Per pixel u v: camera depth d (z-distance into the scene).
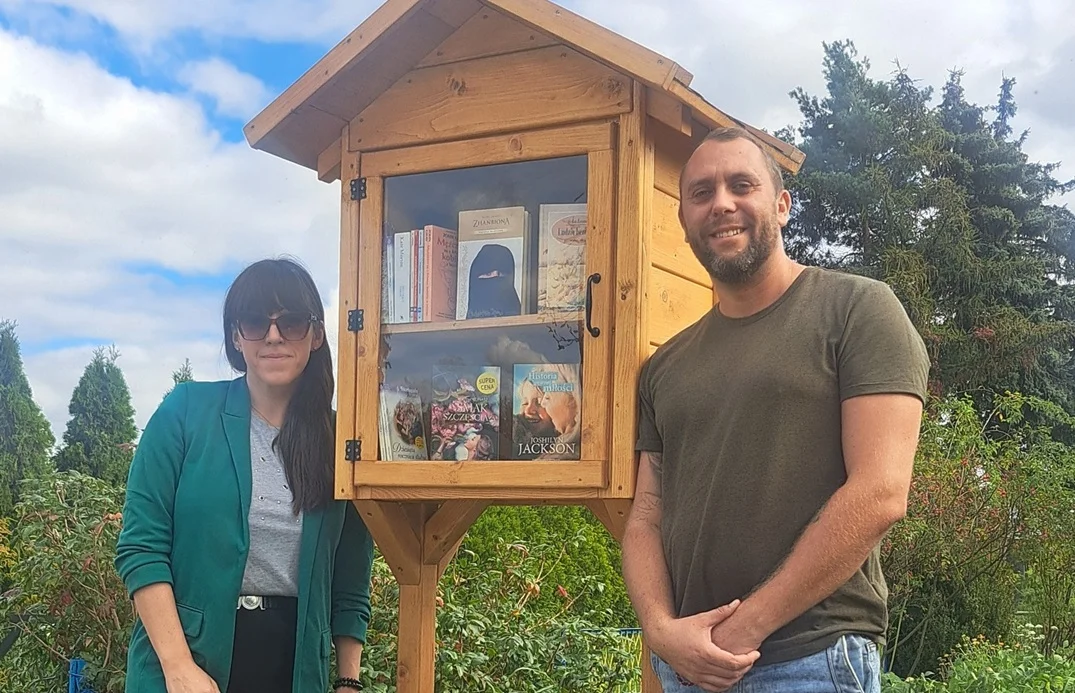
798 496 1.91
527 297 2.39
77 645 3.72
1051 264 18.64
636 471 2.23
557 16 2.26
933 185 17.44
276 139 2.62
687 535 2.02
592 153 2.29
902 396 1.86
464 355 2.44
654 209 2.36
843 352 1.93
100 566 3.58
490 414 2.40
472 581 4.41
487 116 2.42
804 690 1.85
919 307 15.80
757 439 1.95
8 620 3.75
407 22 2.37
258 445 2.41
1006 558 7.64
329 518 2.46
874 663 1.91
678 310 2.47
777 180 2.12
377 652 3.64
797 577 1.82
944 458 7.62
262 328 2.37
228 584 2.26
